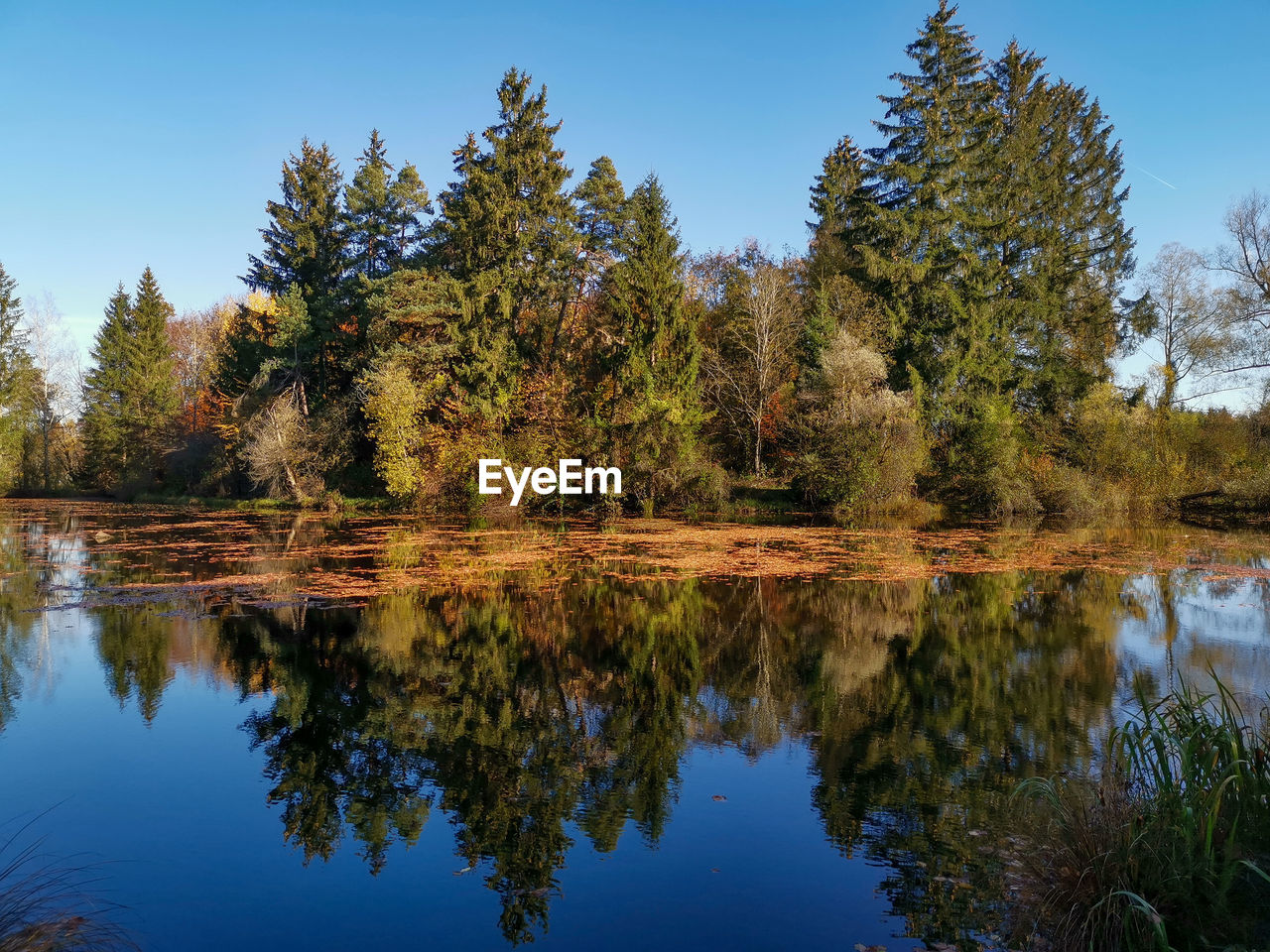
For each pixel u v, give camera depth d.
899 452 25.31
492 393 29.12
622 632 10.75
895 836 5.04
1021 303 30.89
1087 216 36.97
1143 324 34.56
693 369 27.11
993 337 29.92
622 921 4.13
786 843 5.00
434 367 29.52
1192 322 31.05
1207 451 28.95
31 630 10.59
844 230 34.78
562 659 9.39
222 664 9.06
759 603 12.62
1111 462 27.78
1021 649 9.77
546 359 31.58
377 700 7.88
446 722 7.29
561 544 20.27
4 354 42.75
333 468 32.25
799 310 33.00
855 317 29.25
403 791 5.83
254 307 52.62
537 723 7.26
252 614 11.63
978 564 16.50
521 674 8.78
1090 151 37.06
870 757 6.38
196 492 38.59
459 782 5.99
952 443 27.86
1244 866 3.80
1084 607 12.27
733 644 10.10
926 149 30.55
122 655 9.38
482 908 4.29
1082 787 5.54
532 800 5.68
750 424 32.56
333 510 30.66
